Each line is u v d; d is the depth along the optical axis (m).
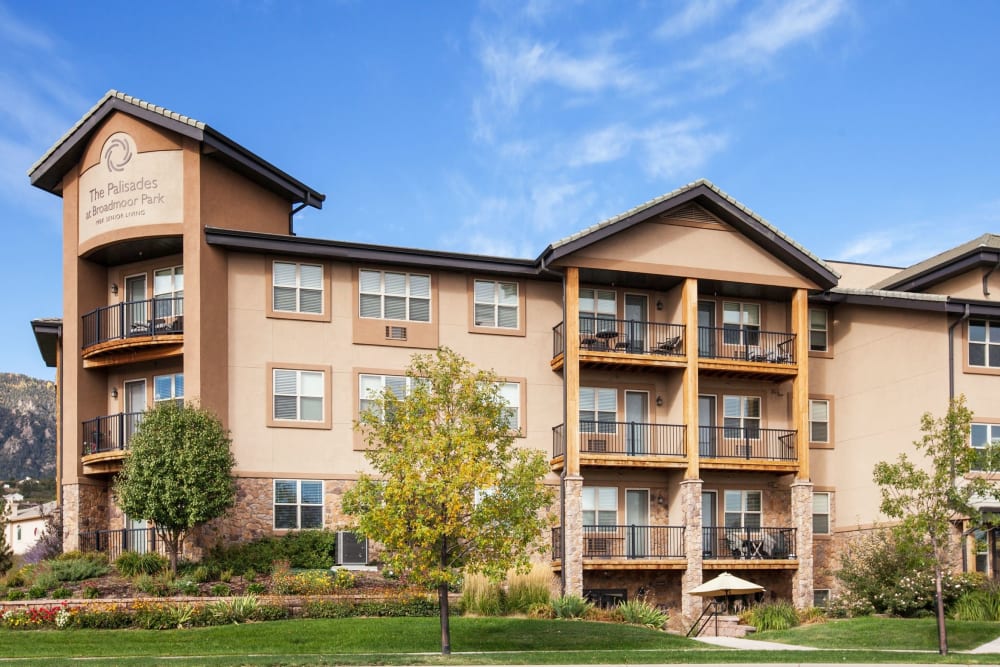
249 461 29.34
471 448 19.75
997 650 22.41
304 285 30.80
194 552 27.84
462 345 31.97
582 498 32.03
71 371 30.78
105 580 26.05
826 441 35.59
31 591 24.42
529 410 32.31
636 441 33.12
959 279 36.28
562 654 19.75
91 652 20.38
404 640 22.03
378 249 30.98
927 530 22.06
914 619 27.30
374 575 28.06
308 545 28.53
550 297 33.22
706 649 22.22
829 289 33.94
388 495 19.50
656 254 32.09
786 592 32.78
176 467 26.23
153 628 22.73
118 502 27.05
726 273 32.72
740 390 34.69
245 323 29.97
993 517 22.28
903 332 34.72
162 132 29.83
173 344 29.27
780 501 34.31
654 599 31.50
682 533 31.50
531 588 27.58
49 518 32.09
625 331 33.72
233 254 30.14
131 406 31.14
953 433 22.20
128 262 31.69
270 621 23.80
